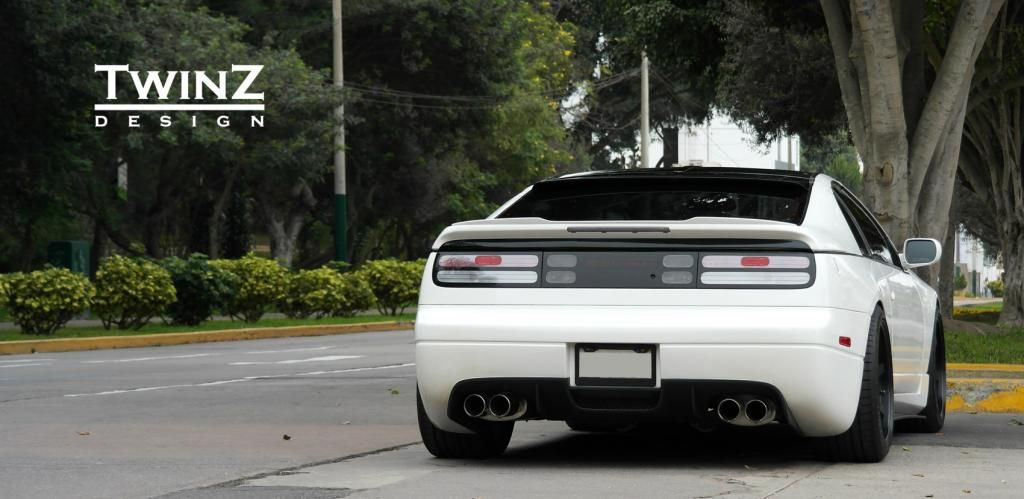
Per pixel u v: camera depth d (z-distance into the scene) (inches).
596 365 655.8
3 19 2847.0
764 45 2422.5
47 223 3700.8
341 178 3513.8
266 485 647.8
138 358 1802.4
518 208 747.4
